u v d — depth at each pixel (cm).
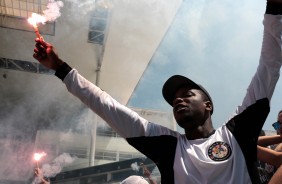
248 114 130
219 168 119
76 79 144
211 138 131
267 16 139
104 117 142
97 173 1077
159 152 134
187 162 125
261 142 177
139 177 204
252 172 121
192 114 137
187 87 148
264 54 138
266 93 132
